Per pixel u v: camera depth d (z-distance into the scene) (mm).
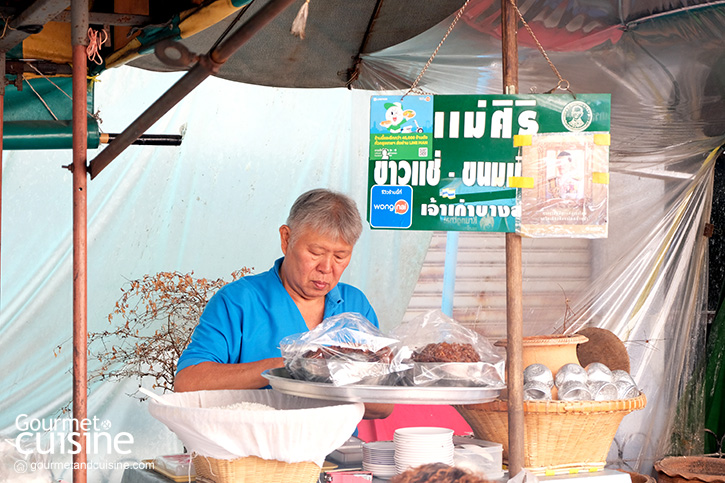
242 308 2051
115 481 3896
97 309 3973
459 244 3682
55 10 1644
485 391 1362
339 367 1358
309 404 1509
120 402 3965
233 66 3244
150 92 4027
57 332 3949
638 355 3568
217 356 1985
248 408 1392
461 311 3670
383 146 1441
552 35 2650
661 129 3158
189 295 3271
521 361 1374
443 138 1420
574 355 1690
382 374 1377
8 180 3895
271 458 1254
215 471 1279
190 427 1240
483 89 3150
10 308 3898
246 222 4168
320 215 1989
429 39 2836
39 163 3941
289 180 4242
